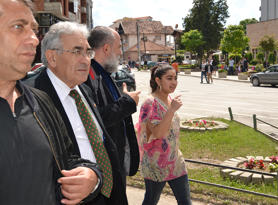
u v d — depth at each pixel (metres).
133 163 2.64
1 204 1.03
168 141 2.79
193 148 6.66
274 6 56.50
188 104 13.52
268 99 14.62
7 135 1.05
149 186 2.89
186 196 2.85
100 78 2.43
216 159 5.94
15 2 1.10
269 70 21.03
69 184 1.27
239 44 43.47
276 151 6.35
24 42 1.11
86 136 1.77
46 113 1.30
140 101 14.42
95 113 1.91
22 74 1.12
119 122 2.48
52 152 1.19
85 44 1.80
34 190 1.09
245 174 4.61
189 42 59.69
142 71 50.19
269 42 34.62
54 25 1.79
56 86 1.74
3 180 1.03
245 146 6.74
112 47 2.56
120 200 1.97
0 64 1.08
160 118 2.78
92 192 1.42
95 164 1.50
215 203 3.93
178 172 2.84
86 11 35.00
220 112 11.48
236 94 16.91
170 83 2.87
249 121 9.70
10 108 1.09
